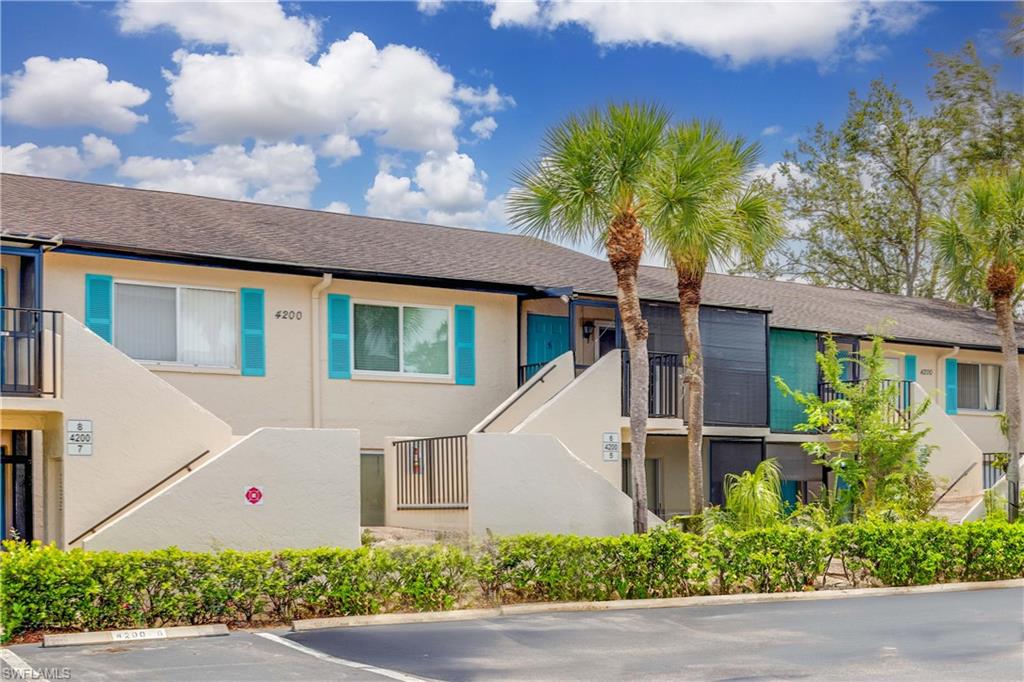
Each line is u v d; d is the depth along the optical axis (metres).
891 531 19.36
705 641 13.48
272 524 16.36
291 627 14.09
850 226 47.16
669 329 23.58
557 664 11.92
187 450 17.17
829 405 23.50
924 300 37.22
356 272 21.11
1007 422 24.58
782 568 18.17
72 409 16.27
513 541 16.17
